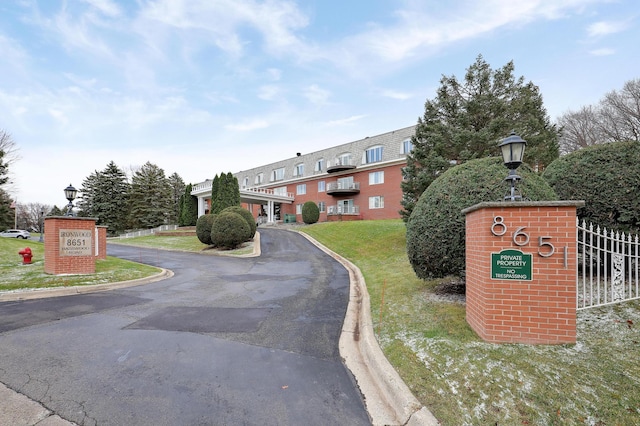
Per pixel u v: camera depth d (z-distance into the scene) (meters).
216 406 2.78
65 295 7.38
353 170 33.44
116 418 2.59
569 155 6.18
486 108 12.67
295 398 2.92
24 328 4.93
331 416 2.63
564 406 2.47
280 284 8.78
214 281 9.36
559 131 17.31
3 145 28.78
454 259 5.29
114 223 43.28
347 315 5.73
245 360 3.78
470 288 4.22
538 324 3.52
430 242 5.44
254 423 2.53
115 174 44.38
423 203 5.79
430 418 2.43
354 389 3.10
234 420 2.57
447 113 13.50
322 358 3.85
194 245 22.34
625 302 4.46
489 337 3.64
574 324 3.45
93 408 2.73
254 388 3.10
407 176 14.95
